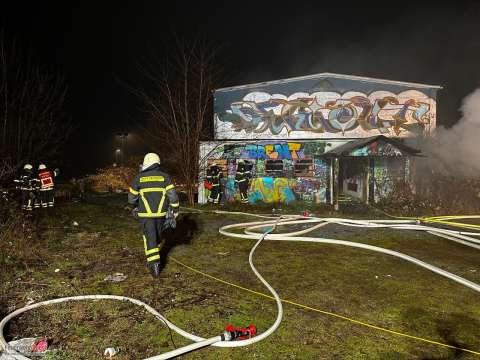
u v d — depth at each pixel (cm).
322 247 747
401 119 1462
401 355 343
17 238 699
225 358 337
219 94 1513
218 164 1449
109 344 358
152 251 549
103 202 1510
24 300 465
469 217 1046
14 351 331
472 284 517
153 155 578
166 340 367
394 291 506
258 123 1488
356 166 1491
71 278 548
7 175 1231
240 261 646
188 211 1230
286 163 1419
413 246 764
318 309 445
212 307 448
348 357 339
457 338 377
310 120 1466
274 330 386
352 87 1459
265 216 1110
